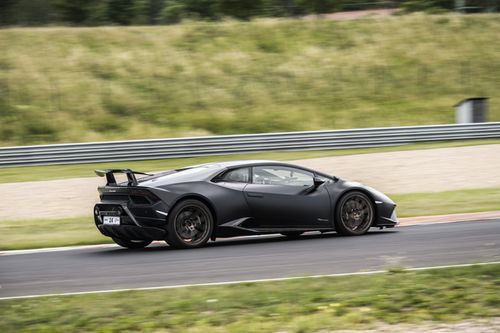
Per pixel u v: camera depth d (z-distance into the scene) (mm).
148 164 72812
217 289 22875
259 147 79000
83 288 25000
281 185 36875
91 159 73688
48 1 173000
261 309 20109
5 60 121438
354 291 22016
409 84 125938
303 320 18531
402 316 19047
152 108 111188
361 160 71875
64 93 112688
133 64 124750
